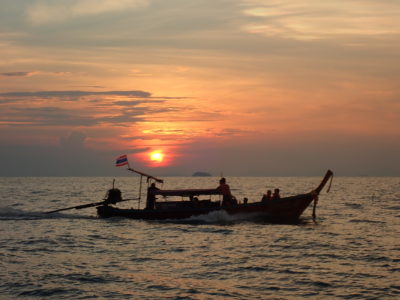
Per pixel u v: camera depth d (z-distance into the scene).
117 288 16.42
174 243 25.38
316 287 16.70
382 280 17.66
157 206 33.88
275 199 32.81
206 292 16.03
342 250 23.59
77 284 16.81
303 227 32.00
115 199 35.16
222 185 33.06
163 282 17.25
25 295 15.50
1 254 22.06
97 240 26.30
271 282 17.34
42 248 23.78
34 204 57.09
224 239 26.69
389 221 37.34
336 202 62.25
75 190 108.00
